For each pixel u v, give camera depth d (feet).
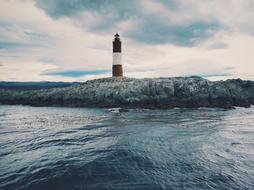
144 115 103.91
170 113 112.37
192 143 48.21
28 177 29.91
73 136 55.88
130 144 47.21
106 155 39.42
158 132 60.59
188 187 27.30
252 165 34.91
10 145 46.88
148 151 41.96
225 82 163.12
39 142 49.55
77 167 33.58
